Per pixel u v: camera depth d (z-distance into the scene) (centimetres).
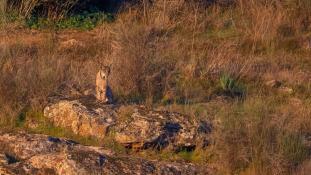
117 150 3117
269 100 3709
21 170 2827
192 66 4047
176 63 4091
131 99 3584
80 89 3581
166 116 3234
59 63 3862
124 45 4138
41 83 3494
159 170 2873
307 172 2875
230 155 2967
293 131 3056
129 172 2828
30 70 3600
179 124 3191
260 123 3038
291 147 2975
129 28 4425
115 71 3744
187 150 3131
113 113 3272
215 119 3231
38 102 3412
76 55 4344
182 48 4434
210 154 3077
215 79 3984
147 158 3067
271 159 2927
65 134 3247
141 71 3725
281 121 3109
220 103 3569
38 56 4081
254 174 2916
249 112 3170
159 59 3950
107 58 4066
